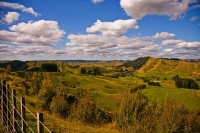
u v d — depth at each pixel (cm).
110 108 6438
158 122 2270
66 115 3142
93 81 14962
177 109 2202
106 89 13012
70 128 1586
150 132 2269
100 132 1728
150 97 9288
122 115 2561
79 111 3086
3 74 7762
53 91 3478
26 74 12106
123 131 2322
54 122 1709
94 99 7306
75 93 7500
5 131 930
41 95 3294
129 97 2656
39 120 443
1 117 1089
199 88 15662
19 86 4962
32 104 3153
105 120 3328
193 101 7475
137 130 2261
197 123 2152
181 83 16338
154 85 18025
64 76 14162
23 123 668
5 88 1012
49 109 3269
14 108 775
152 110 2541
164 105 2366
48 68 17200
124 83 17562
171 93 9456
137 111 2519
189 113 2197
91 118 3153
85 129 1723
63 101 3175
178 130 2117
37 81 4306
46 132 1305
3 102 1005
